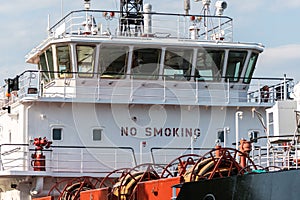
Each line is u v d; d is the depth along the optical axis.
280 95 31.77
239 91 31.94
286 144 26.33
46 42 31.36
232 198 18.94
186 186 19.80
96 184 29.86
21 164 30.56
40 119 30.38
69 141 30.42
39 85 30.28
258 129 31.44
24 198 30.19
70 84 30.95
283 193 17.75
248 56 31.67
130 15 32.50
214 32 32.69
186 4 32.88
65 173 29.59
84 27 32.03
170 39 31.09
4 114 33.91
